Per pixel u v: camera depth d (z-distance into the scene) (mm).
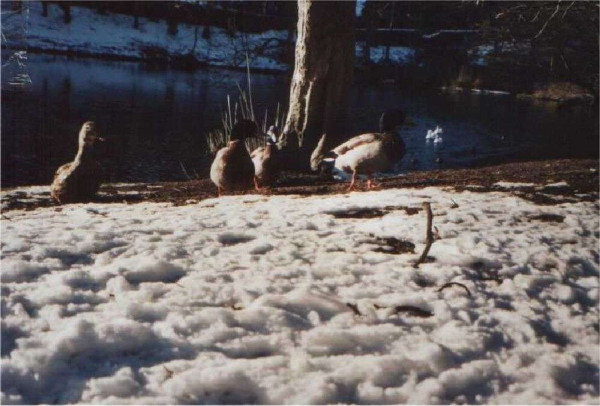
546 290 3885
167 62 44938
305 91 11727
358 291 3541
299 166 11906
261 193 8453
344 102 11922
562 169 11117
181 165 15148
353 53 11852
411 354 2846
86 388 2357
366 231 5145
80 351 2613
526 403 2512
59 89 26578
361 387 2516
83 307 3029
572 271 4270
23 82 9219
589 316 3545
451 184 8805
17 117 19516
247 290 3422
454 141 21844
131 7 48625
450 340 3020
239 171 7836
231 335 2863
